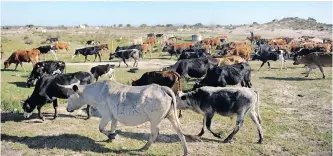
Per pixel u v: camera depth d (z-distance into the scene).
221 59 18.47
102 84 9.27
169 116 8.61
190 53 25.75
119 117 8.82
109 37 64.88
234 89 9.61
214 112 9.86
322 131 10.71
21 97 15.20
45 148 9.05
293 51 34.28
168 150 9.11
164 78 12.72
